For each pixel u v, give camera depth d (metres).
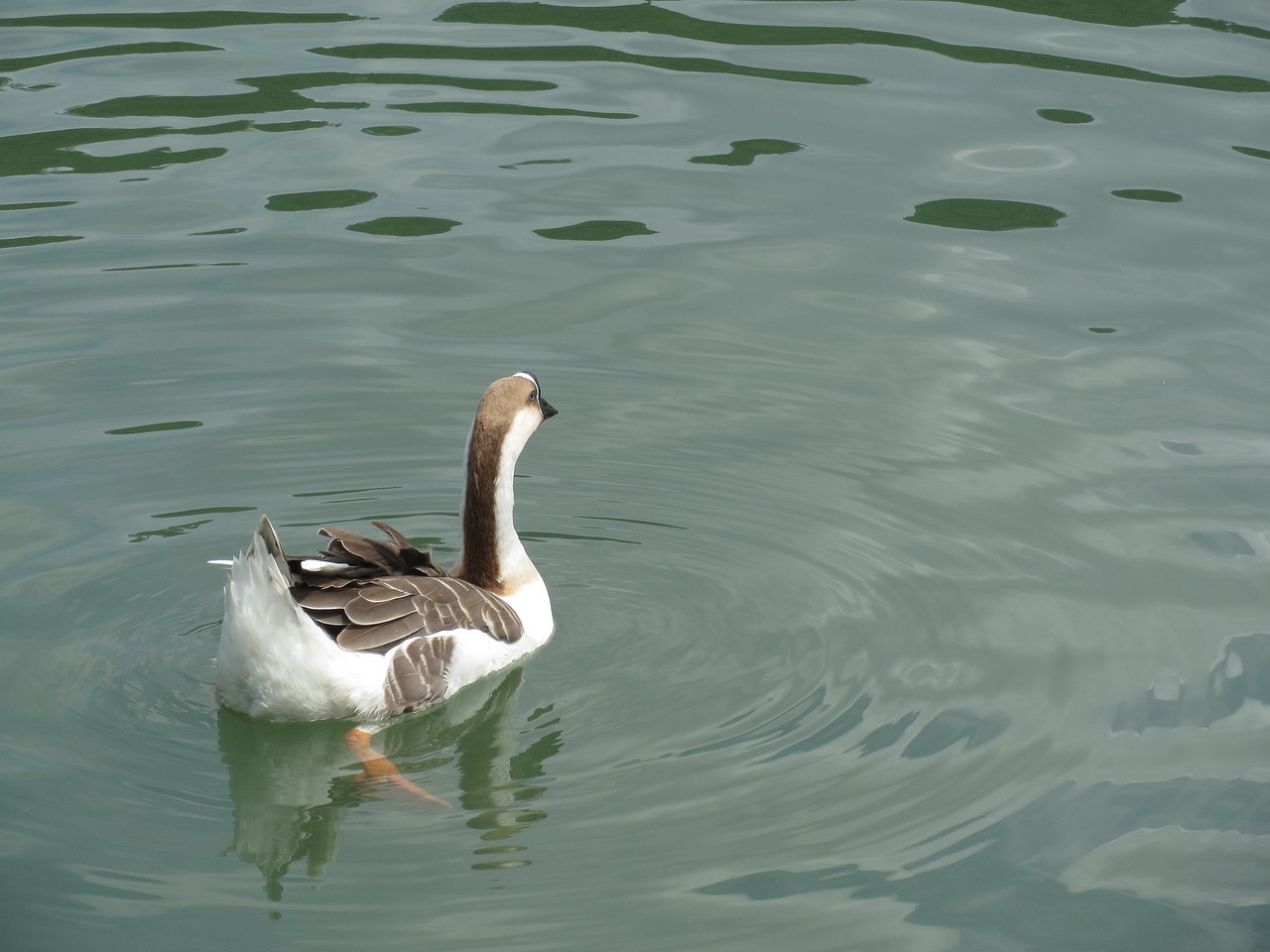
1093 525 11.38
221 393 12.91
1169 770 8.71
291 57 18.81
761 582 10.83
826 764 8.76
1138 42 19.56
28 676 9.38
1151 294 14.62
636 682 9.66
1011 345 13.88
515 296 14.60
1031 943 7.30
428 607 9.38
